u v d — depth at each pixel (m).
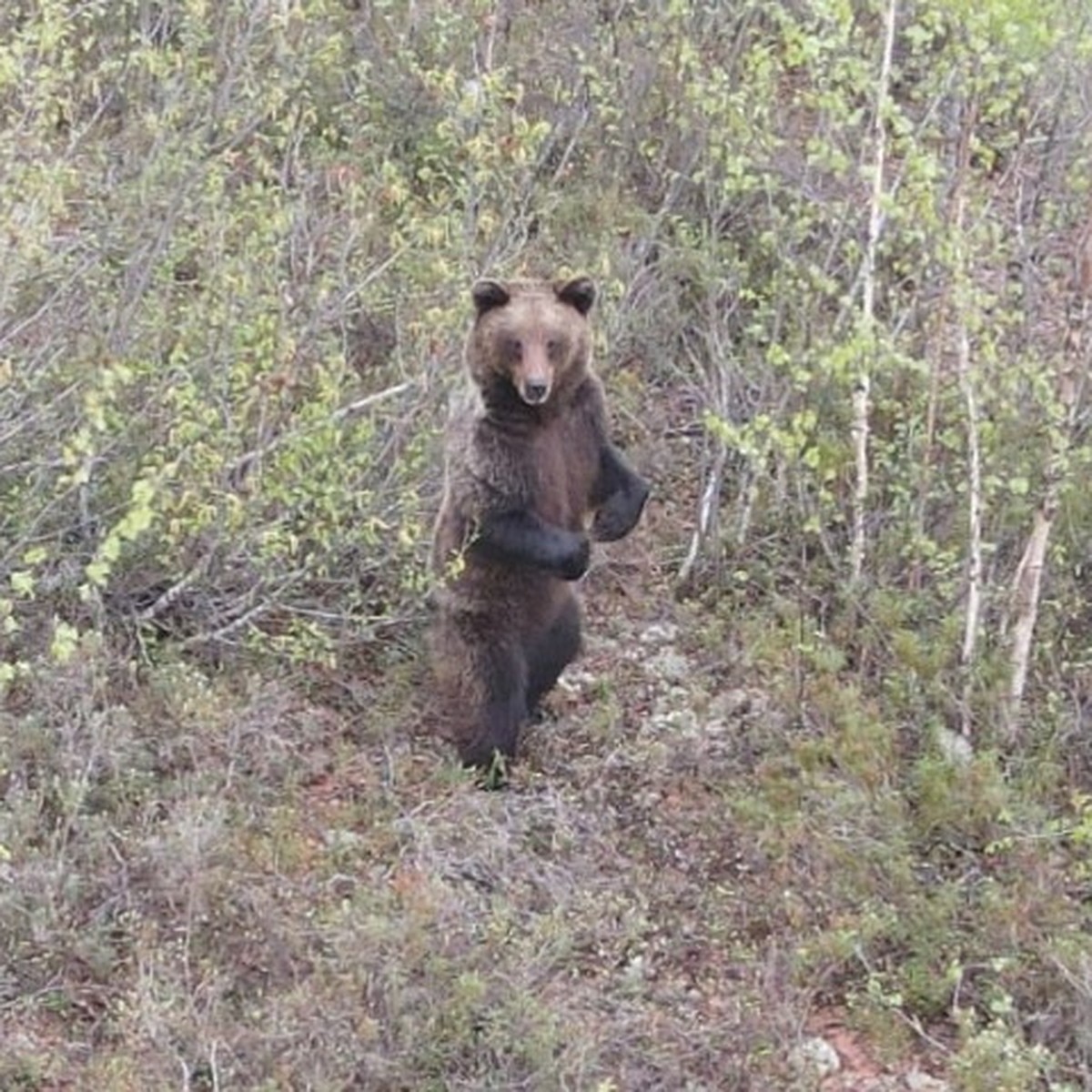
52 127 13.45
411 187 15.55
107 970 9.64
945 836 11.03
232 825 10.59
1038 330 13.47
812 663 12.27
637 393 14.68
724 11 15.98
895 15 13.34
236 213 13.41
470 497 11.26
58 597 11.80
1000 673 11.86
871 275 12.56
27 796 10.37
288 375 11.57
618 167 15.93
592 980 10.05
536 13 17.53
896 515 13.09
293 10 14.08
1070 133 13.66
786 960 10.08
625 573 13.50
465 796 11.20
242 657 11.98
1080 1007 9.68
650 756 11.63
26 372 11.92
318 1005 9.35
